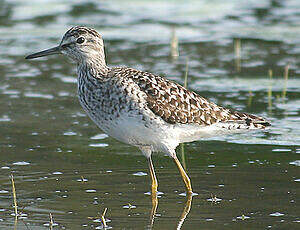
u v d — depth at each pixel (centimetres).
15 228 1001
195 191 1159
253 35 2258
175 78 1839
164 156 1359
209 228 992
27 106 1675
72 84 1850
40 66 2002
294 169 1247
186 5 2633
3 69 1962
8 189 1170
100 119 1166
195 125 1177
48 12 2531
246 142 1424
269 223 1005
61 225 1009
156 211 1068
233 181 1198
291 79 1833
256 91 1736
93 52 1210
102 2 2667
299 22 2389
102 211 1069
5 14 2505
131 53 2080
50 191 1159
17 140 1443
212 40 2211
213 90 1742
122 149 1402
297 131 1468
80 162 1313
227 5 2611
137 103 1120
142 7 2612
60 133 1495
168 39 2231
